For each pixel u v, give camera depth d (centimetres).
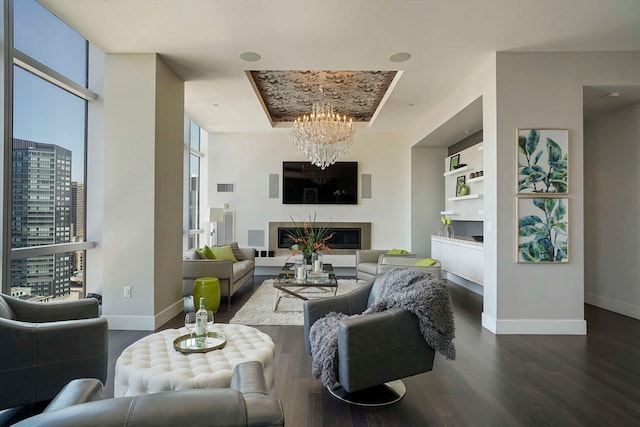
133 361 185
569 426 193
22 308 226
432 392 230
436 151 688
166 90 379
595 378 250
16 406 190
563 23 298
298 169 712
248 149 715
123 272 354
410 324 216
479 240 536
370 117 656
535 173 350
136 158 354
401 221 718
